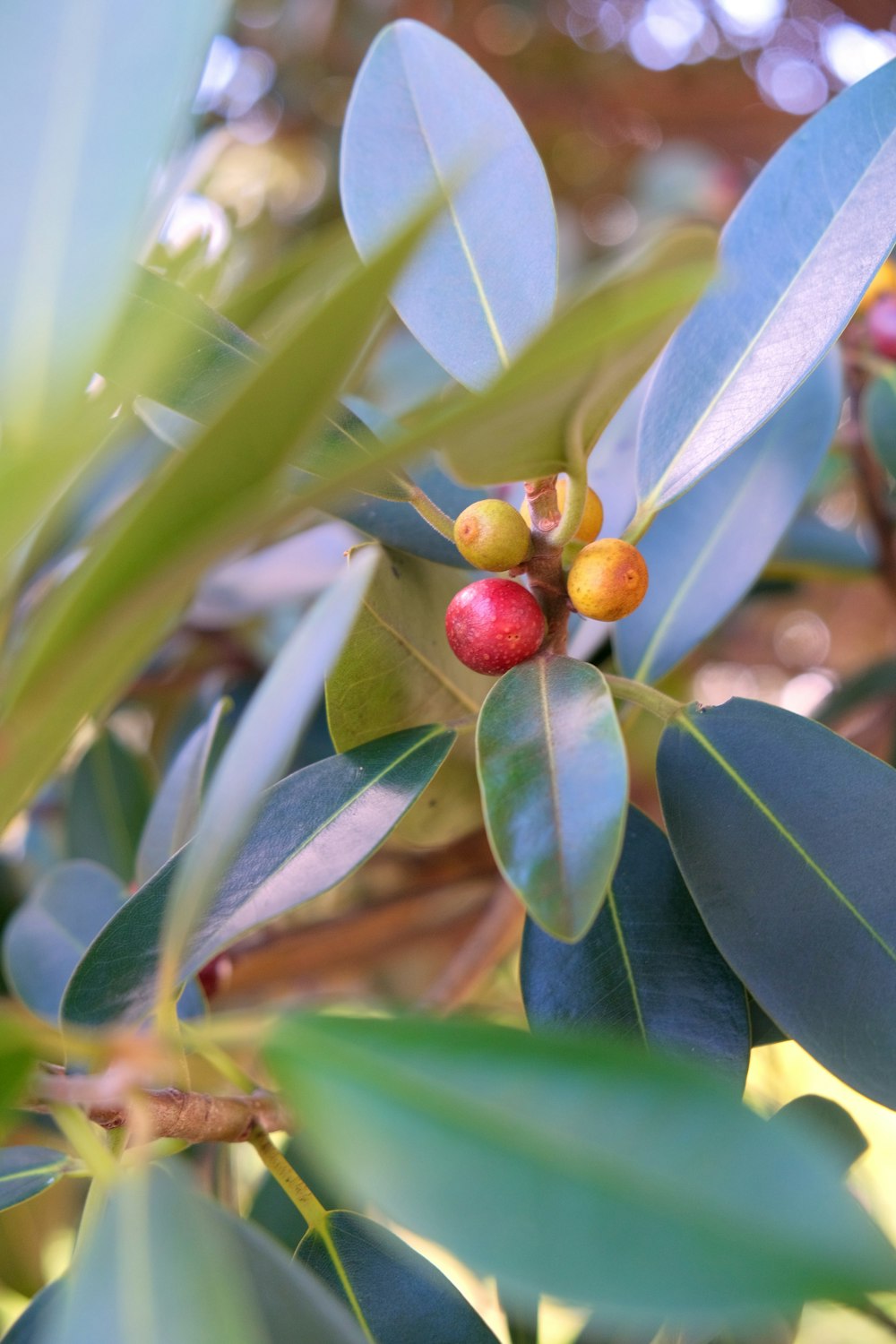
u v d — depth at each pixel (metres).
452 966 0.39
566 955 0.23
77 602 0.15
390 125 0.24
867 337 0.37
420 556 0.25
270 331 0.23
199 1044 0.21
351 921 0.43
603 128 0.88
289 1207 0.29
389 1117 0.16
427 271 0.24
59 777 0.46
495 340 0.23
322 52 0.81
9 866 0.42
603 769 0.19
